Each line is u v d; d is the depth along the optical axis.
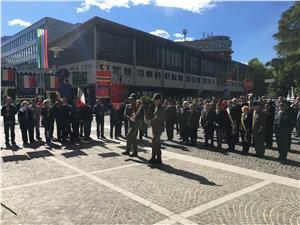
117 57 46.53
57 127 13.95
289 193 6.69
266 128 12.59
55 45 51.66
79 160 10.09
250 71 97.19
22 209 5.86
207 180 7.68
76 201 6.27
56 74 33.50
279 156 10.28
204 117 12.73
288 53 36.94
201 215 5.54
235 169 8.81
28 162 9.84
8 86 34.97
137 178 7.89
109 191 6.87
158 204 6.07
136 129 10.60
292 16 36.88
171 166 9.19
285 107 10.24
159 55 55.91
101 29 44.09
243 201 6.21
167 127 14.54
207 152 11.51
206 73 72.44
